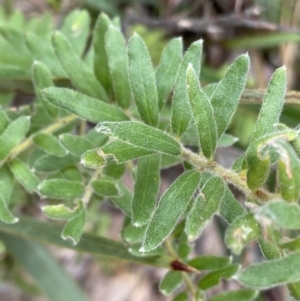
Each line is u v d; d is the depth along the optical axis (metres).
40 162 0.14
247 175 0.09
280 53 0.25
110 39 0.14
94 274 0.31
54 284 0.21
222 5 0.26
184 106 0.11
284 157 0.08
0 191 0.13
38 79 0.14
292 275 0.08
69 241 0.16
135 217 0.11
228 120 0.10
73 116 0.15
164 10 0.27
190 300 0.14
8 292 0.30
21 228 0.17
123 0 0.26
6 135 0.13
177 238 0.15
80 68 0.14
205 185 0.10
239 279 0.08
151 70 0.12
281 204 0.08
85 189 0.13
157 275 0.32
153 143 0.10
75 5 0.26
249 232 0.08
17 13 0.23
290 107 0.18
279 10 0.22
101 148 0.10
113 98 0.15
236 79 0.10
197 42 0.11
